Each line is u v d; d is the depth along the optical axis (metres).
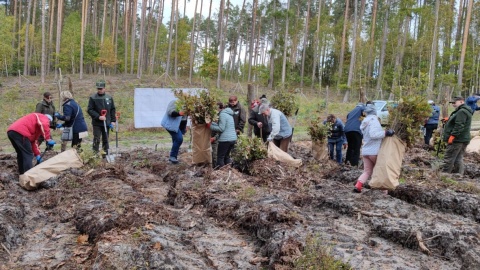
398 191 6.16
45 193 5.94
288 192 6.39
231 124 7.63
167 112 8.59
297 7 46.09
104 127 8.64
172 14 33.09
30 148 6.70
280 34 43.38
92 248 4.24
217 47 44.31
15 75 41.38
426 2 41.81
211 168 7.45
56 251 4.21
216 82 35.12
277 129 8.02
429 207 5.85
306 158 9.98
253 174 7.28
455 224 4.84
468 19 27.11
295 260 3.69
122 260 3.66
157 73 41.97
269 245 4.17
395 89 6.22
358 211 5.28
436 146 11.16
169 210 5.23
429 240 4.29
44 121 6.80
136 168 8.64
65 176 6.46
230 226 4.97
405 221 4.74
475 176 8.59
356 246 4.14
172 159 8.76
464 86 33.56
